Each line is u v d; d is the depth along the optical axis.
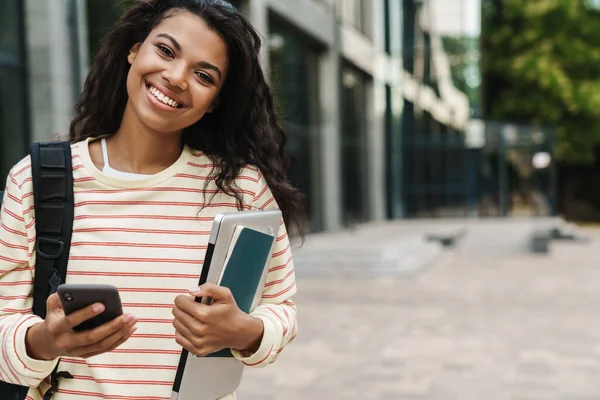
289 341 1.67
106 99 1.73
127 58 1.72
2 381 1.57
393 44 27.48
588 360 6.67
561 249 19.50
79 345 1.31
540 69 27.22
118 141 1.68
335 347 7.30
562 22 27.81
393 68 27.59
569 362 6.61
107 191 1.59
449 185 27.64
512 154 27.20
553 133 26.80
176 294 1.57
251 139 1.76
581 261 15.91
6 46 8.30
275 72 2.04
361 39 24.41
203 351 1.41
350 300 10.36
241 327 1.45
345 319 8.86
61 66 8.68
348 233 20.44
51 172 1.56
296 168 18.77
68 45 8.84
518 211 27.16
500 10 28.41
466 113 27.36
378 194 26.66
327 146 20.67
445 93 27.41
